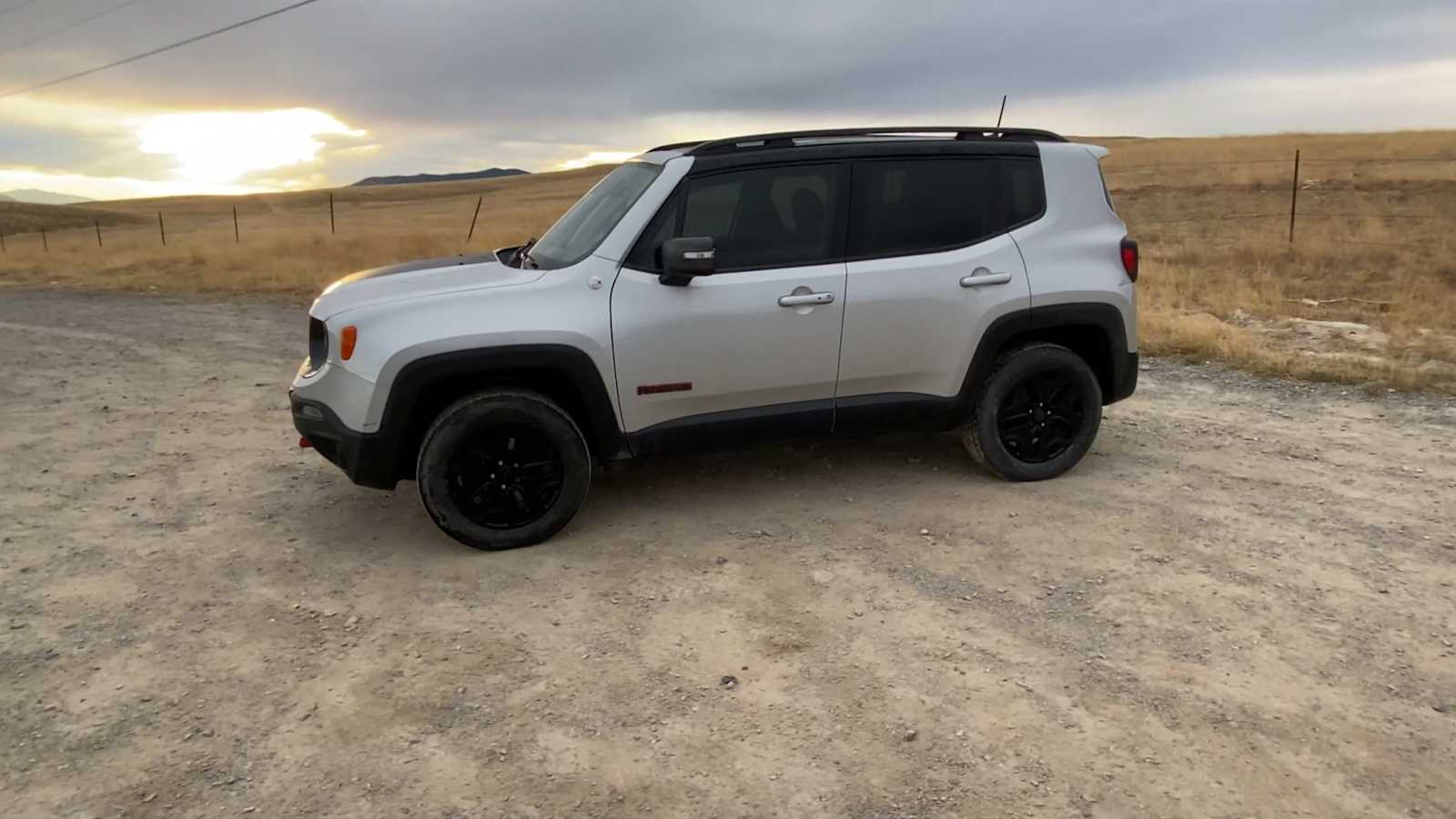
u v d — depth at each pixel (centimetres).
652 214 436
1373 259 1458
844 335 457
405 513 490
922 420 484
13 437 657
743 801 260
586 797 263
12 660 345
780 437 468
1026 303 481
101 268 2123
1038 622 355
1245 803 254
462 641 353
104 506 512
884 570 404
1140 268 1453
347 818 257
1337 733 283
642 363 433
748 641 347
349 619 373
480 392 423
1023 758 275
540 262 461
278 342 1058
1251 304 1086
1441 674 312
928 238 472
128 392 800
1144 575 391
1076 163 503
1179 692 306
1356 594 370
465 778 273
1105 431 606
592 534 452
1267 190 2525
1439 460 530
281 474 563
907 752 279
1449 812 249
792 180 454
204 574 419
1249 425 615
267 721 304
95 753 288
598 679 324
